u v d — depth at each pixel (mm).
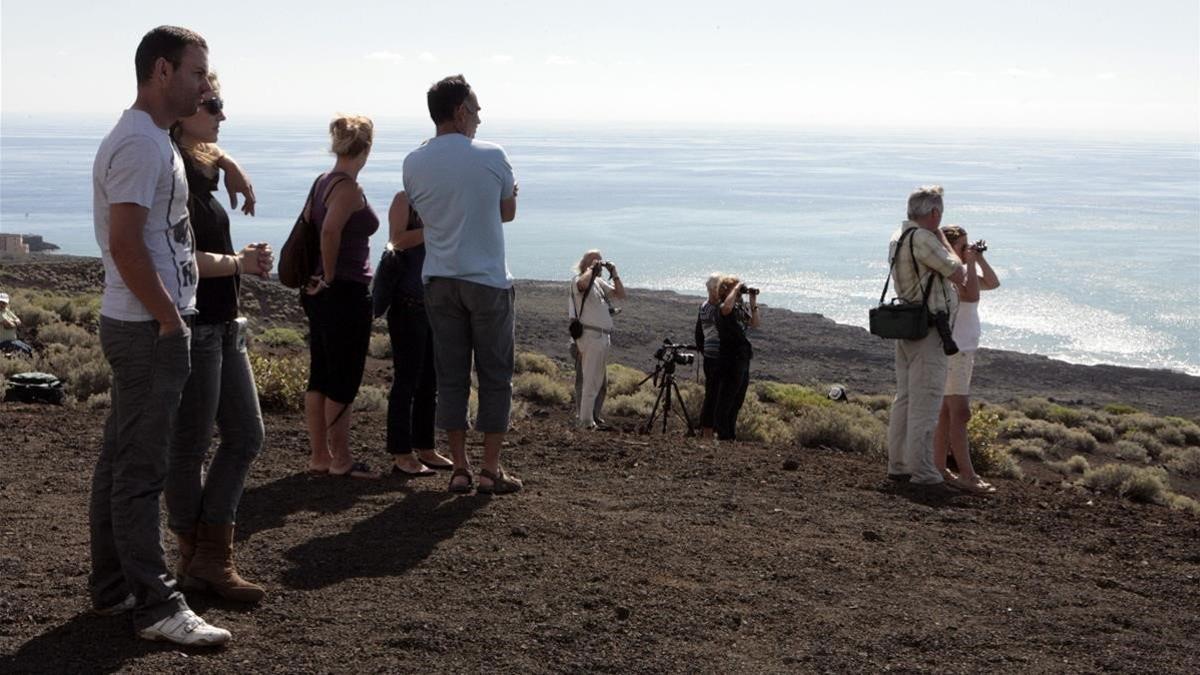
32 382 11680
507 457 8516
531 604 4957
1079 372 66562
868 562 5957
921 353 8086
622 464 8398
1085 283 150625
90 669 4051
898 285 8109
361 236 6992
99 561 4523
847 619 5020
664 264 176125
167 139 4152
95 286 49250
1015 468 14586
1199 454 26500
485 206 6504
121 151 3963
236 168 4867
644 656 4457
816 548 6160
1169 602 5609
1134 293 141125
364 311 7113
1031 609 5332
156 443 4262
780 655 4555
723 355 13234
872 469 9078
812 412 15336
